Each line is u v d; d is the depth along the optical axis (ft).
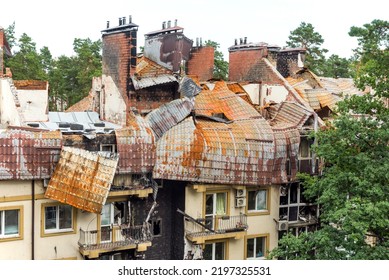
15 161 82.64
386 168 75.61
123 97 102.06
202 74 134.51
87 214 90.27
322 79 161.58
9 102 99.40
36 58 184.55
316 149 86.02
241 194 102.01
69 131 94.17
